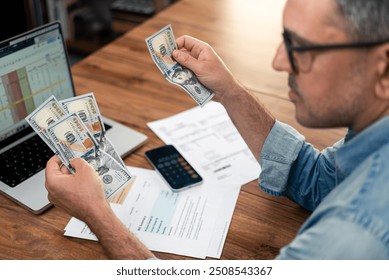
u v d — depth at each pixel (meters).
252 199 1.23
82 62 1.78
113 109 1.54
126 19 3.41
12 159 1.30
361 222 0.74
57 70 1.40
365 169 0.79
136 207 1.19
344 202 0.78
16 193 1.21
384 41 0.78
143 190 1.24
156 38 1.23
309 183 1.20
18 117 1.33
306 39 0.83
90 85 1.65
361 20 0.77
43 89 1.38
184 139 1.42
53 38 1.37
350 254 0.75
